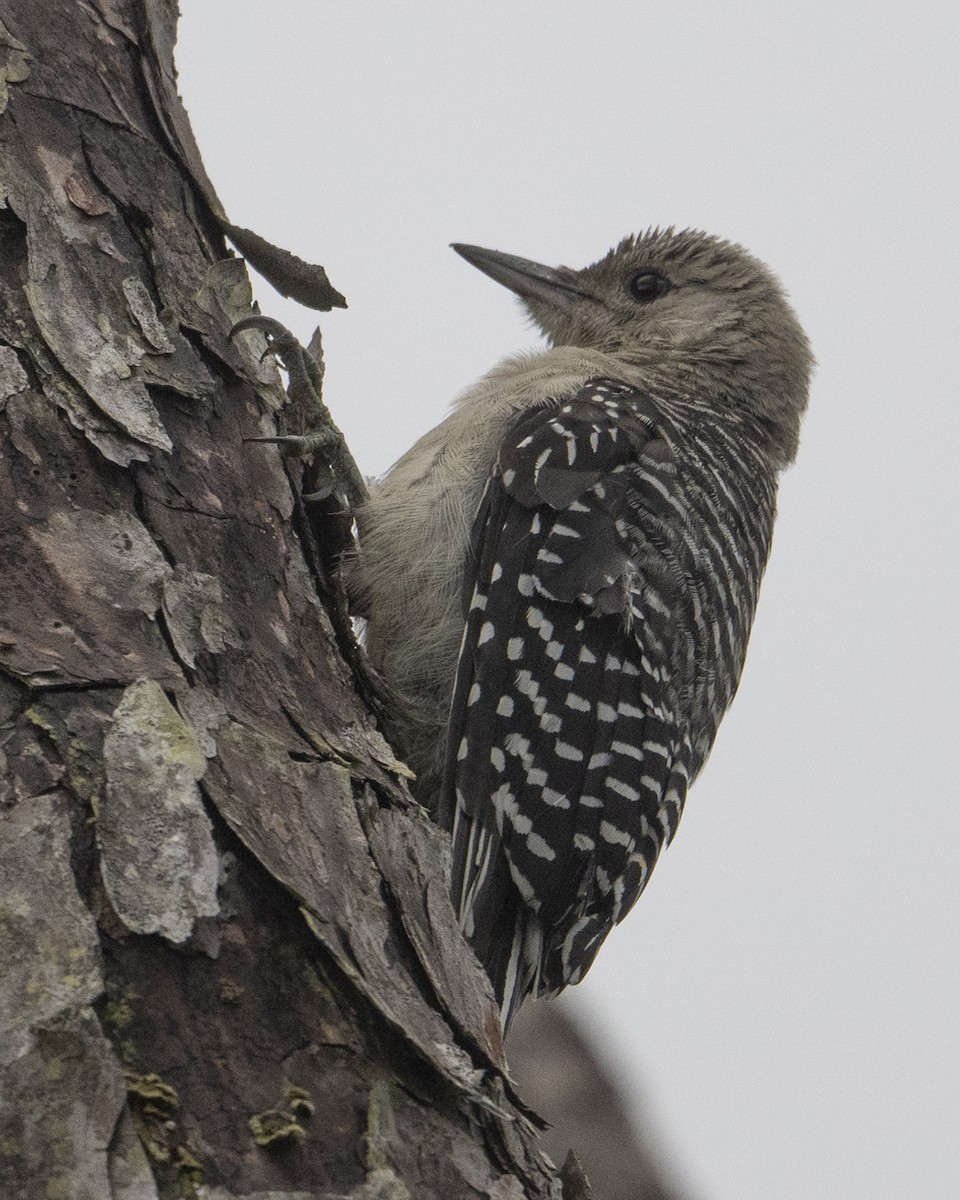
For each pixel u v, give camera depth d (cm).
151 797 465
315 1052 441
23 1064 404
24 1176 386
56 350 579
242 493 612
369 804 536
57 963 423
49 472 552
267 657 570
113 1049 412
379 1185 422
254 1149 412
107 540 548
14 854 439
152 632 528
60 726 471
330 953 456
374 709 616
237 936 451
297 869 477
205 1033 430
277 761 514
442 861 543
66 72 662
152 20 697
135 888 443
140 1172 393
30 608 509
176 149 691
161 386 604
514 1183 454
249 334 674
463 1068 456
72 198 632
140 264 639
